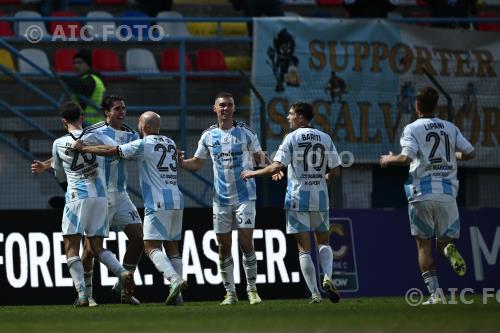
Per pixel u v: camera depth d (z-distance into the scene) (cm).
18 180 4988
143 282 4109
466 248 4588
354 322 2425
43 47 5591
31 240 4066
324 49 5050
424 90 3416
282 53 4997
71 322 2605
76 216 3525
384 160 3400
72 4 6075
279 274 4253
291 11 6306
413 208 3419
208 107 5044
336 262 4412
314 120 5000
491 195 5419
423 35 5184
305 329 2198
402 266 4512
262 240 4256
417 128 3381
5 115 5134
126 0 6156
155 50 5772
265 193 4662
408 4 6338
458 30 5228
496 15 6269
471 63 5222
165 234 3538
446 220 3403
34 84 5331
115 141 3609
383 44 5119
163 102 5484
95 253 3541
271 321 2497
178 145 5319
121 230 3719
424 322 2402
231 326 2325
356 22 5091
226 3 6269
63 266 4078
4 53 5506
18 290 4031
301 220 3612
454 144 3406
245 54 5875
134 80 5484
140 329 2273
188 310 3206
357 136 5050
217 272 4197
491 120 5209
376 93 5091
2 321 2705
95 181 3525
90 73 4844
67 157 3509
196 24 5975
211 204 5078
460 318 2548
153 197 3516
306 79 5012
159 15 5959
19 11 5978
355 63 5075
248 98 5306
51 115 5184
